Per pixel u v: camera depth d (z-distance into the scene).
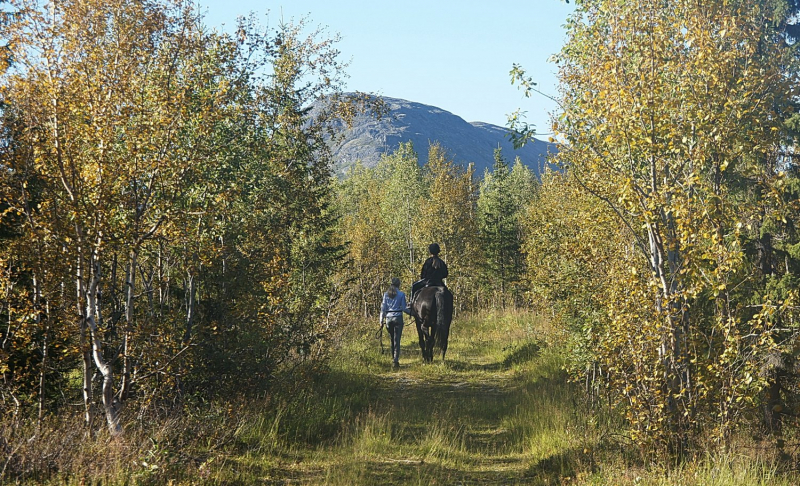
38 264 11.15
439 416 16.84
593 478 10.91
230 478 10.98
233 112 13.65
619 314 12.16
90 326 11.32
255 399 15.07
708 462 10.61
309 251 22.83
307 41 20.41
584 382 18.56
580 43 13.22
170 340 12.29
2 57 10.74
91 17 11.46
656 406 11.43
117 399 12.13
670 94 12.14
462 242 57.44
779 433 12.09
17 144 11.41
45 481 9.38
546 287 19.83
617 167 12.84
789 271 17.70
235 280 15.15
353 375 21.81
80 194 11.14
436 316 25.14
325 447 13.93
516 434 15.12
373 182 94.44
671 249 11.40
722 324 11.46
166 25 12.77
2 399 11.95
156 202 11.85
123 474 9.65
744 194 15.64
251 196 16.22
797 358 13.20
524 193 91.31
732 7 12.50
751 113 11.88
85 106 11.07
